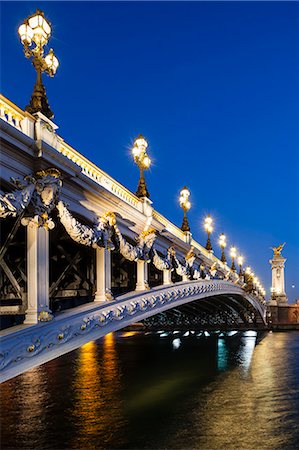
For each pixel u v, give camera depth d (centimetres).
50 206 1095
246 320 5491
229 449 1384
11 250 1346
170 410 1828
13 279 1067
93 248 1459
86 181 1284
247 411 1823
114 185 1584
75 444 1418
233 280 4391
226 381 2450
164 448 1386
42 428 1578
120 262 1873
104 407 1864
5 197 928
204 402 1970
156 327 5203
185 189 2728
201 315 4769
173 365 3020
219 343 4366
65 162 1141
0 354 915
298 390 2217
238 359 3303
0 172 959
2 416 1725
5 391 2162
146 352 3734
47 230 1104
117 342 4512
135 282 1958
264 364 3061
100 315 1344
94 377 2556
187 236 2639
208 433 1539
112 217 1452
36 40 1138
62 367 2934
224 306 4731
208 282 2833
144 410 1825
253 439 1474
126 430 1558
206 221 3641
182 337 4916
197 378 2545
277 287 9369
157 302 1858
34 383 2370
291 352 3672
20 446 1398
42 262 1083
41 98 1134
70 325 1175
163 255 2236
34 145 1039
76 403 1922
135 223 1745
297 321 8256
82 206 1330
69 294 1448
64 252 1339
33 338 1015
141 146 1898
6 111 1009
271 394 2127
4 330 987
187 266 2547
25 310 1068
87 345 4262
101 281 1436
